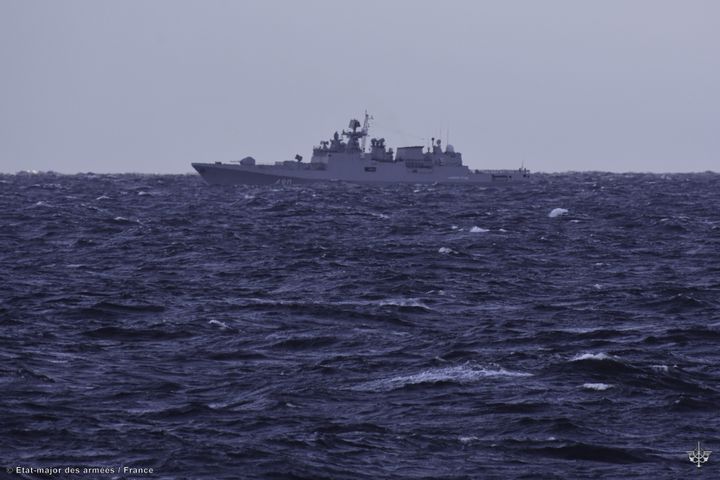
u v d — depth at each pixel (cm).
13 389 15862
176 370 17588
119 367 17725
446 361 17962
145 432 13688
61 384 16300
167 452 12862
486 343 19850
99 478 12006
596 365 17088
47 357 18388
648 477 12325
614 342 19912
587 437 13650
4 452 12794
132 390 16025
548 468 12581
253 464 12481
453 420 14375
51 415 14412
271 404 15162
